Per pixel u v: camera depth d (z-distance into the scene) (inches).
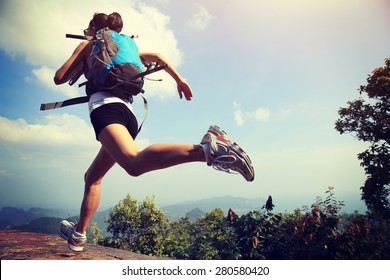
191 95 63.3
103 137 47.6
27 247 78.0
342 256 245.9
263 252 249.4
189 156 39.3
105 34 54.7
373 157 619.8
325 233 248.2
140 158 41.7
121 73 52.3
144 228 729.6
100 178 65.6
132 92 54.9
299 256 247.4
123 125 49.8
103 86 51.8
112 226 759.1
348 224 265.3
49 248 77.4
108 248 87.7
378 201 567.2
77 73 57.4
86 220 68.4
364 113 648.4
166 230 730.2
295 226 251.6
